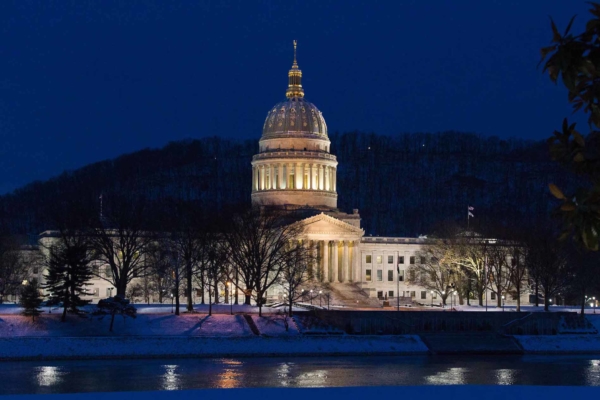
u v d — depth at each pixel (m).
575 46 42.50
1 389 182.62
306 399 112.81
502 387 125.38
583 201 42.78
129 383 193.25
